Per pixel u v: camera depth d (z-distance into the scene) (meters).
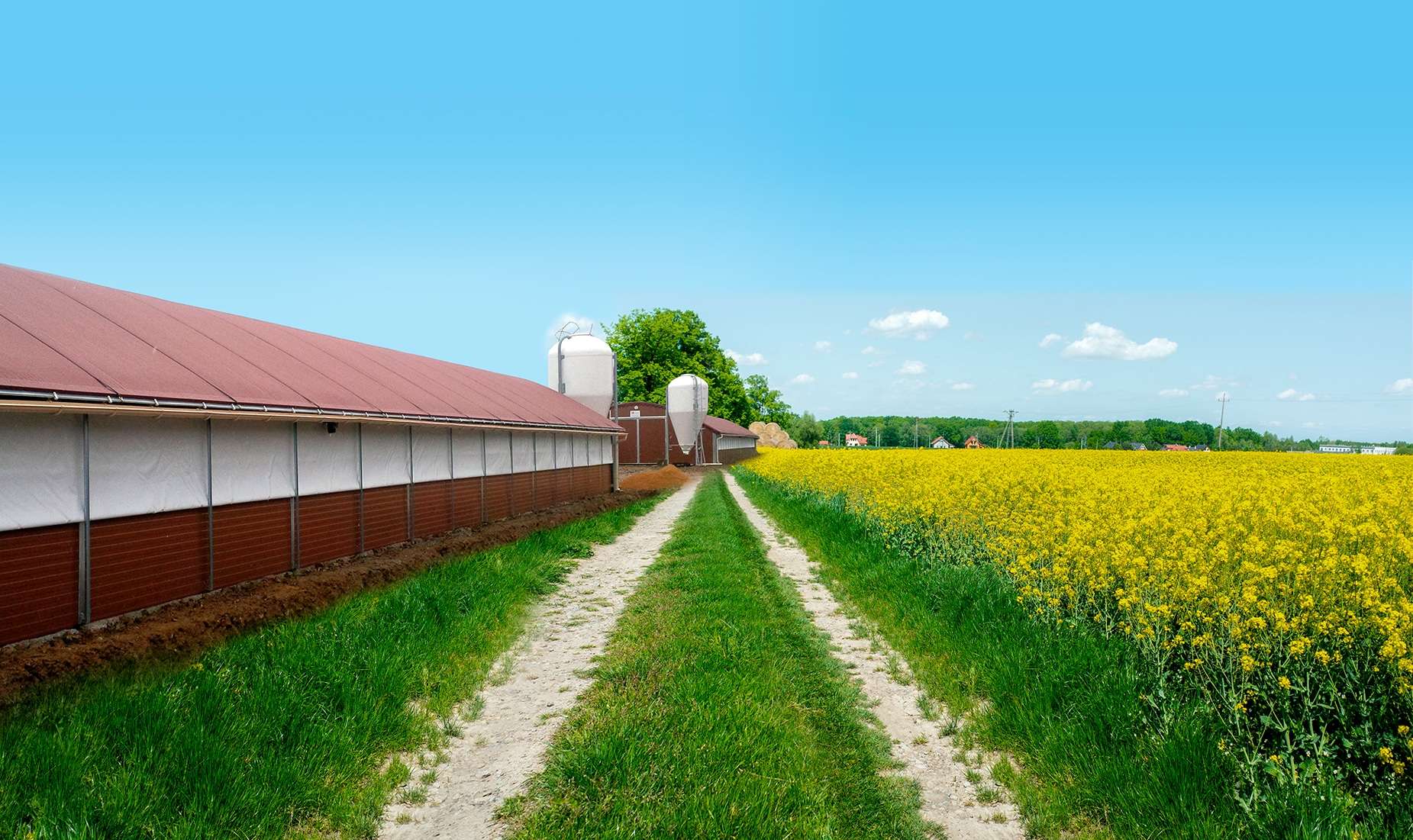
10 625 6.84
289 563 10.77
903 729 5.95
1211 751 4.57
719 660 7.07
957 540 10.96
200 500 9.13
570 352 34.53
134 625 7.91
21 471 6.99
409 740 5.68
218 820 4.33
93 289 10.46
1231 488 13.31
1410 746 4.37
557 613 9.62
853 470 22.00
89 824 4.08
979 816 4.70
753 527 18.02
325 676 6.18
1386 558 7.26
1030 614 7.41
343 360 14.70
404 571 11.65
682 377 48.28
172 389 8.55
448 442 16.03
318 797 4.75
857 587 10.34
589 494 26.84
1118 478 15.99
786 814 4.46
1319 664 5.34
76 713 5.21
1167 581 6.63
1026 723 5.59
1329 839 3.82
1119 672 5.71
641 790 4.70
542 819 4.50
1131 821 4.38
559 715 6.26
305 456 11.19
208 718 5.34
